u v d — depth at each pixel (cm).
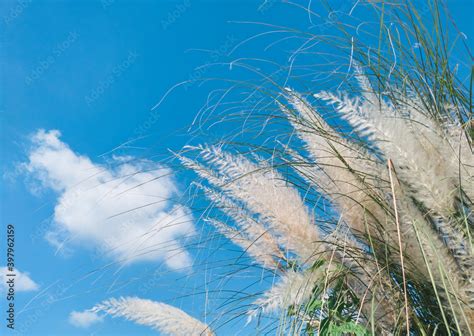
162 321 213
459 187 200
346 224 226
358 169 223
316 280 218
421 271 200
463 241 194
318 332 211
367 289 202
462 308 183
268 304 211
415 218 197
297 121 245
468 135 217
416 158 193
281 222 221
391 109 210
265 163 242
